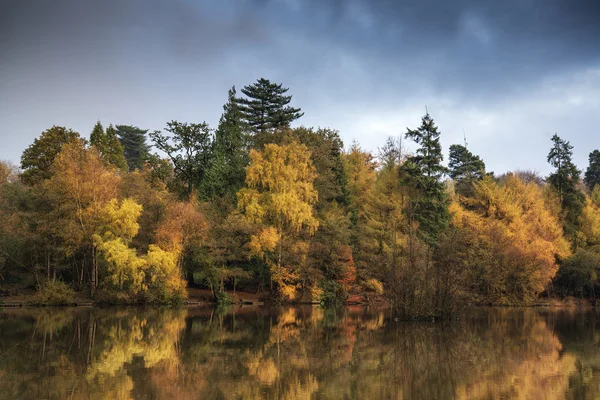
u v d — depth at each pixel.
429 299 33.78
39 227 40.47
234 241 47.12
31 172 53.12
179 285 42.69
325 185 55.25
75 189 41.25
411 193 56.41
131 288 40.16
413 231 48.81
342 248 50.31
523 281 53.19
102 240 39.72
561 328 32.62
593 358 21.38
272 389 15.50
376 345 24.23
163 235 42.44
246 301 49.00
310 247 49.53
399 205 55.19
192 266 49.19
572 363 20.22
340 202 57.78
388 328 30.73
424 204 55.25
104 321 31.53
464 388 15.86
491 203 60.12
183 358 20.16
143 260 39.53
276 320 35.19
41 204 42.78
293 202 47.69
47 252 41.59
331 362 19.94
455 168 89.06
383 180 58.75
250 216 47.56
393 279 34.81
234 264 50.25
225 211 50.34
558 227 61.12
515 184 65.56
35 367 17.95
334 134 63.62
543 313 45.22
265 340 25.38
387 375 17.72
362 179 63.69
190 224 43.91
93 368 17.94
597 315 43.62
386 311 43.88
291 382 16.47
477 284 49.88
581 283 58.75
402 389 15.70
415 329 30.33
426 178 55.62
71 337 24.86
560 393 15.23
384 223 52.91
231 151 56.34
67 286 41.34
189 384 15.85
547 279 54.09
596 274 57.97
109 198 41.97
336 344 24.44
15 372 17.12
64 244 40.97
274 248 47.50
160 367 18.33
